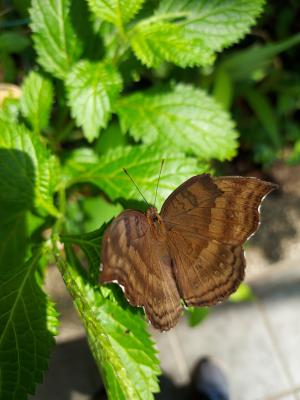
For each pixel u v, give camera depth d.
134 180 0.15
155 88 0.17
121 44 0.16
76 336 0.24
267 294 0.26
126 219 0.12
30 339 0.13
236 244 0.13
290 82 0.27
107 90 0.15
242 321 0.25
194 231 0.13
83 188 0.19
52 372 0.23
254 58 0.22
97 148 0.20
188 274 0.13
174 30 0.15
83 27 0.16
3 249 0.16
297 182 0.28
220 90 0.23
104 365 0.12
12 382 0.13
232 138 0.17
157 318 0.13
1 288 0.14
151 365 0.14
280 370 0.25
